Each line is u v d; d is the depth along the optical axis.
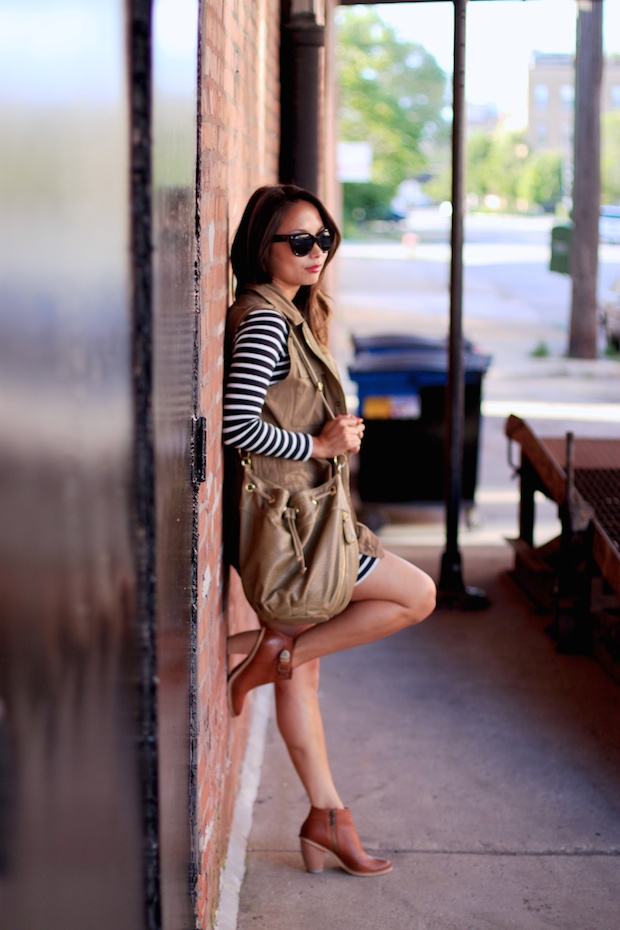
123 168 1.33
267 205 2.87
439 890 3.13
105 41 1.26
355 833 3.19
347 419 2.80
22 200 1.07
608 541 4.65
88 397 1.24
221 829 3.03
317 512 2.79
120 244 1.33
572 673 4.78
